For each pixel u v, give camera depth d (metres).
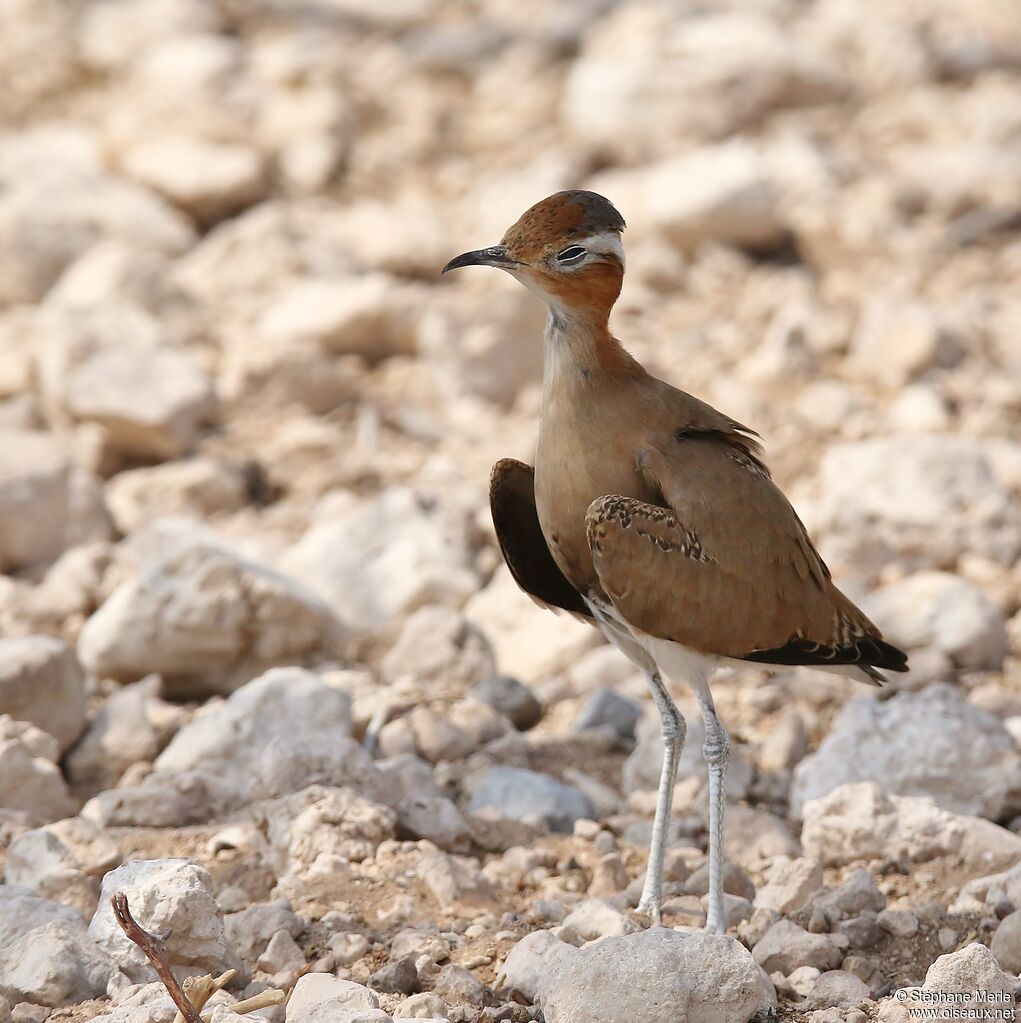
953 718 9.64
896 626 11.81
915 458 13.47
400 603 12.49
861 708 9.94
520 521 8.46
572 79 22.95
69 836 8.70
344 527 13.17
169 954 7.36
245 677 11.40
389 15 26.03
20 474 13.45
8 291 18.11
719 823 7.85
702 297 18.50
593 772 10.38
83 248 18.34
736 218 19.17
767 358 16.69
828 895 8.31
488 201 19.59
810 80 22.84
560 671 11.88
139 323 16.02
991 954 7.15
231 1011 6.68
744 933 8.04
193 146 20.50
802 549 8.07
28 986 7.12
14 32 24.86
